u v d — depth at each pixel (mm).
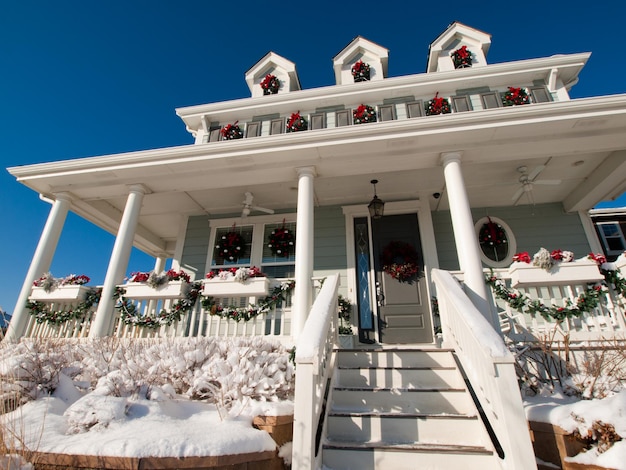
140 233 8102
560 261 4066
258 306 4633
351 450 2309
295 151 4887
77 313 4930
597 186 5562
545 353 3391
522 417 1926
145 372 2895
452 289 3434
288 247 6664
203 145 5027
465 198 4445
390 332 5902
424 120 4520
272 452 2234
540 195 6359
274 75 8109
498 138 4625
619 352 3160
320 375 2586
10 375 2480
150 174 5418
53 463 1722
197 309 4984
